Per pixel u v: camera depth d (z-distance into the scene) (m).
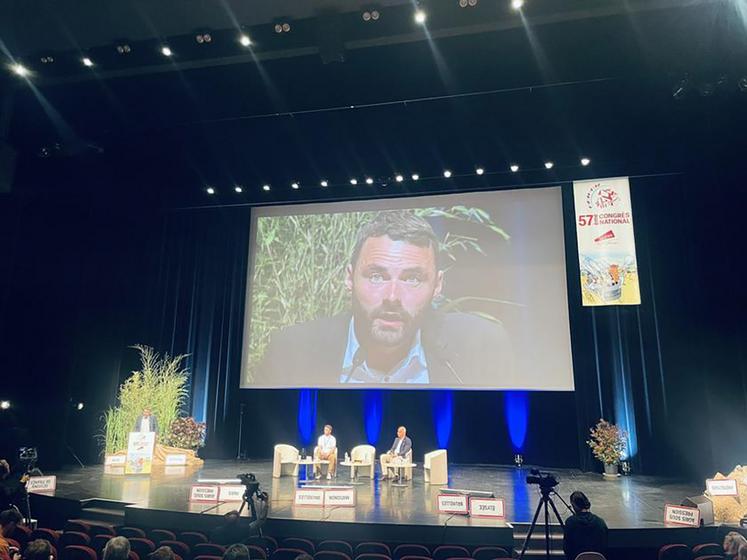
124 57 8.03
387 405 12.43
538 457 11.52
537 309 11.19
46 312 11.31
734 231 9.32
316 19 7.38
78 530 5.84
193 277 13.46
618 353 11.24
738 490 6.80
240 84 9.14
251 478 5.68
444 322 11.52
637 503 7.63
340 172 11.86
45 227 11.48
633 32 7.70
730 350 9.84
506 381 11.03
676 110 9.52
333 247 12.41
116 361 12.39
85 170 11.37
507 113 9.89
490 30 7.46
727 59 8.11
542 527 6.41
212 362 12.99
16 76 8.52
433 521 6.33
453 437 11.97
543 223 11.49
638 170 10.95
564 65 8.52
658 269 11.23
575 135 10.30
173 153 11.62
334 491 7.13
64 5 7.07
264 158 11.68
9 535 4.73
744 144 9.14
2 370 10.67
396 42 7.68
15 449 10.35
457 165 11.26
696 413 10.54
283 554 4.86
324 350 11.98
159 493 7.87
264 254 12.80
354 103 9.64
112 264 12.51
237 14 7.25
